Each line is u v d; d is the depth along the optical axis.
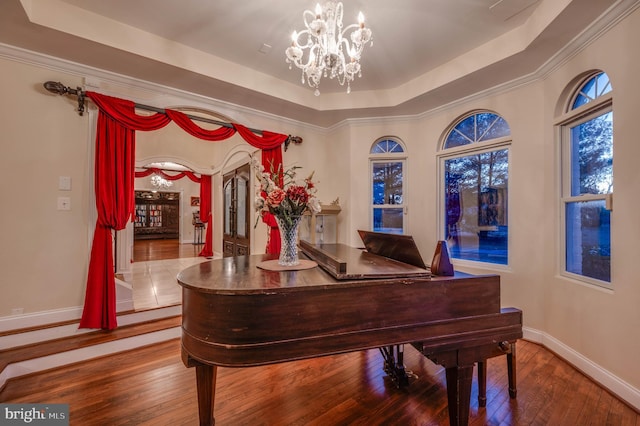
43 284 2.54
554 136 2.68
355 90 3.74
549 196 2.74
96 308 2.61
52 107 2.59
